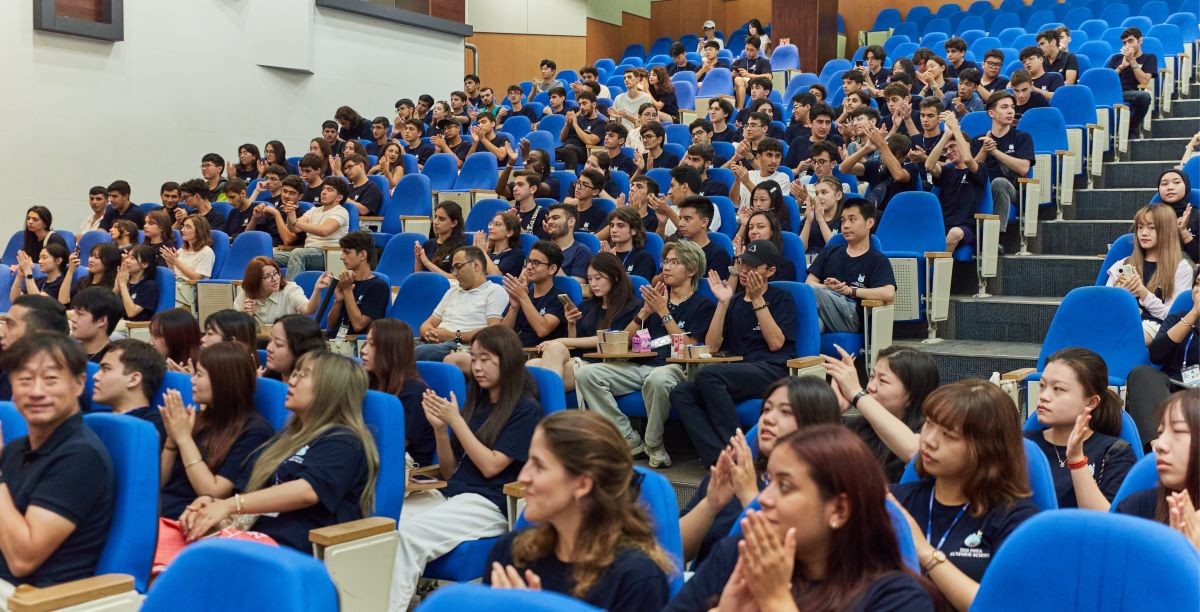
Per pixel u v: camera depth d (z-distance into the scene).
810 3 11.17
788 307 4.36
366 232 5.51
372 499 2.84
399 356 3.53
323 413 2.84
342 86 10.59
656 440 4.26
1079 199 6.77
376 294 5.48
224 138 9.65
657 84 9.73
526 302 4.75
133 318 6.31
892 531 1.62
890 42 11.88
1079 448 2.54
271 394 3.21
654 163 7.65
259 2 9.84
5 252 8.06
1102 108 7.34
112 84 8.86
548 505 1.86
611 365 4.38
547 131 9.45
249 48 9.80
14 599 2.08
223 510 2.64
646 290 4.48
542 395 3.51
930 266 5.25
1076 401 2.71
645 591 1.81
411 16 11.14
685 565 2.50
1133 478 2.25
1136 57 8.32
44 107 8.46
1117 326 3.91
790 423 2.43
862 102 7.66
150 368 3.22
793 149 7.42
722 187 6.55
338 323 5.50
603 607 1.81
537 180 6.52
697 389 4.15
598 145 8.99
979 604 1.64
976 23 12.14
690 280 4.61
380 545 2.71
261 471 2.81
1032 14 11.83
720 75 10.48
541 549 1.93
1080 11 11.17
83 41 8.66
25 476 2.35
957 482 2.19
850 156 6.39
